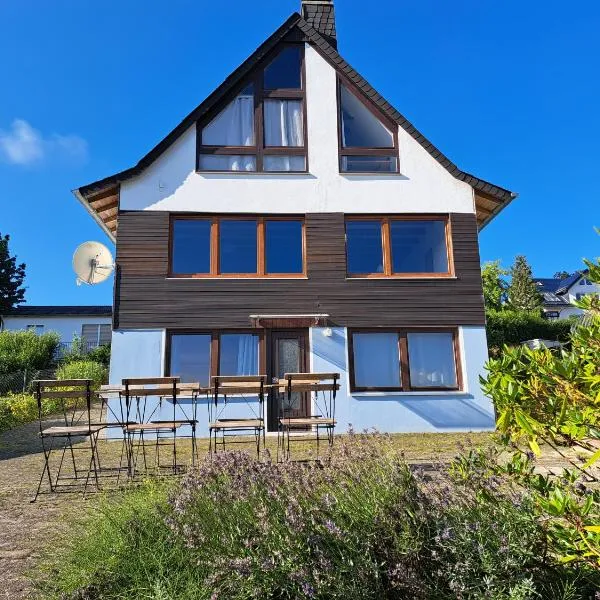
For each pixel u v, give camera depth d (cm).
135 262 1207
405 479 335
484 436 1097
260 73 1332
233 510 347
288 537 303
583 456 280
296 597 286
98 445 1028
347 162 1311
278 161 1294
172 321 1191
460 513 313
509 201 1334
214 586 307
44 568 364
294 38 1352
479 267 1276
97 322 3509
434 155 1302
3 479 714
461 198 1304
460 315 1249
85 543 371
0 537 477
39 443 1056
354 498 332
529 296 5044
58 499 603
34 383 657
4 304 4412
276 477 369
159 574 324
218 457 430
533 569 296
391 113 1316
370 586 287
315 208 1270
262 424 750
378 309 1235
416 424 1195
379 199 1288
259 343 1215
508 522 298
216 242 1243
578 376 251
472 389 1216
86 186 1227
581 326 265
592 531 246
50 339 2436
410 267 1273
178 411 1162
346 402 1194
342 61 1341
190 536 332
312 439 1042
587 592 294
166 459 843
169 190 1245
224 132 1299
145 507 402
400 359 1229
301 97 1330
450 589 289
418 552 302
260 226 1260
